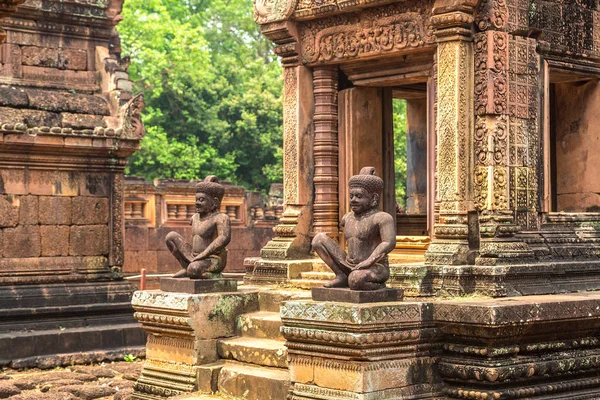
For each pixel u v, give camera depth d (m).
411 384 7.89
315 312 7.80
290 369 8.16
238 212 24.11
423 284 8.80
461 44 9.10
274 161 36.94
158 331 9.53
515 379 7.85
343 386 7.73
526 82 9.41
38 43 14.37
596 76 10.34
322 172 10.70
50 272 13.77
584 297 8.46
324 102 10.70
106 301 14.00
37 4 14.22
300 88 10.67
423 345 7.96
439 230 9.07
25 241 13.63
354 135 10.62
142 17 35.00
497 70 9.12
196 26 40.03
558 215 9.79
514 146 9.27
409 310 7.82
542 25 9.65
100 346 13.30
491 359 7.79
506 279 8.77
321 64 10.62
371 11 10.09
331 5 10.19
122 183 14.58
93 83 14.88
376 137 10.84
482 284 8.72
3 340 12.51
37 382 11.26
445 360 8.03
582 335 8.42
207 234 9.72
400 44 9.82
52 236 13.88
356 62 10.45
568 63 9.95
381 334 7.62
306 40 10.68
